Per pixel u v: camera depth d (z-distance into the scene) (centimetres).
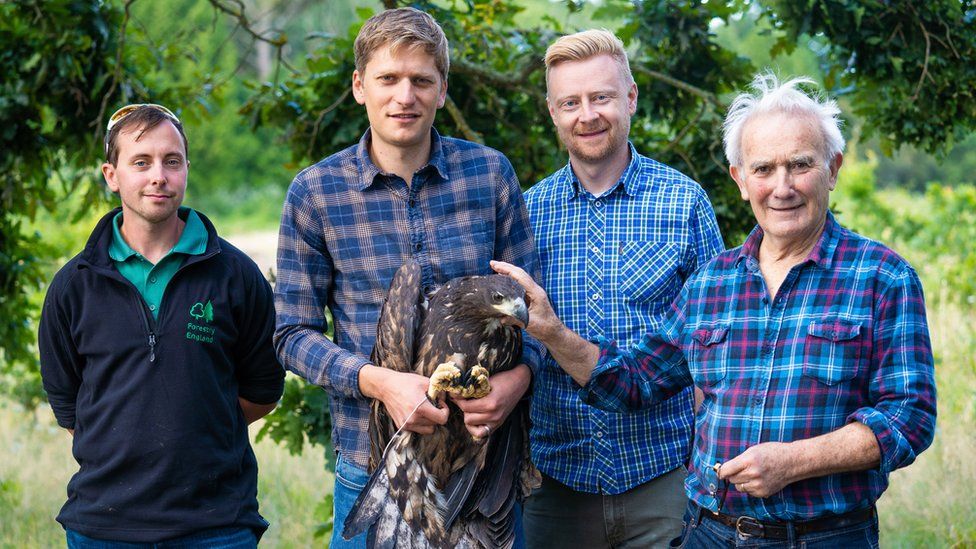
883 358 283
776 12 480
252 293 367
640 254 383
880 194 1462
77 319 349
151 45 579
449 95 541
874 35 480
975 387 730
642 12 512
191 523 343
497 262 332
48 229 1155
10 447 758
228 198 2831
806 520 286
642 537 383
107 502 342
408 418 299
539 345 341
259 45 2488
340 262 343
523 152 553
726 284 310
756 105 299
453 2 537
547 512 395
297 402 503
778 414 290
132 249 353
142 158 346
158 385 344
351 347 341
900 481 602
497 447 325
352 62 518
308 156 543
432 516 312
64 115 557
